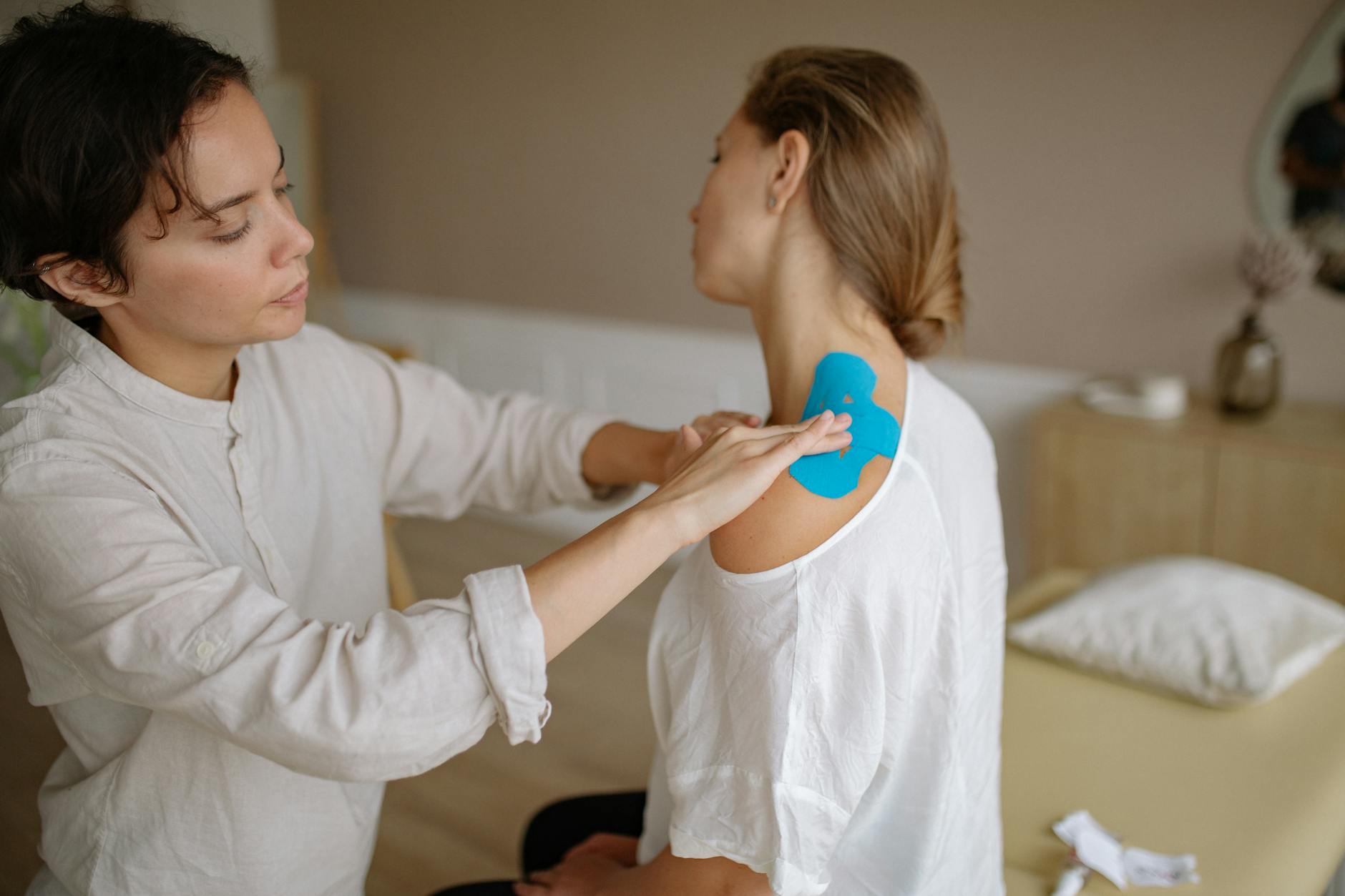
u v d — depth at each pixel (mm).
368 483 1141
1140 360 3014
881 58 965
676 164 3662
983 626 966
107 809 952
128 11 834
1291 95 2631
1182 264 2885
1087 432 2766
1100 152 2926
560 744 2682
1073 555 2867
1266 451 2523
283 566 996
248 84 846
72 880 978
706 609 841
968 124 3107
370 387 1179
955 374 3299
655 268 3816
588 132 3840
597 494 1234
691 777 831
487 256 4273
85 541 793
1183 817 1470
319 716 719
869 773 795
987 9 2990
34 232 792
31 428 857
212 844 948
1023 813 1489
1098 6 2832
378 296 4672
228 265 822
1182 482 2660
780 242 960
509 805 2436
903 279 941
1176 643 1811
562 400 4195
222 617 752
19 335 2062
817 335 950
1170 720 1713
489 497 1263
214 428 942
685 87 3572
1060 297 3090
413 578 3697
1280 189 2699
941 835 892
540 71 3895
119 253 800
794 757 783
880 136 911
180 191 778
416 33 4184
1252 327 2680
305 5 4477
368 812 1055
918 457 884
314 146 4527
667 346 3842
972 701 947
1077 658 1874
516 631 731
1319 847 1406
